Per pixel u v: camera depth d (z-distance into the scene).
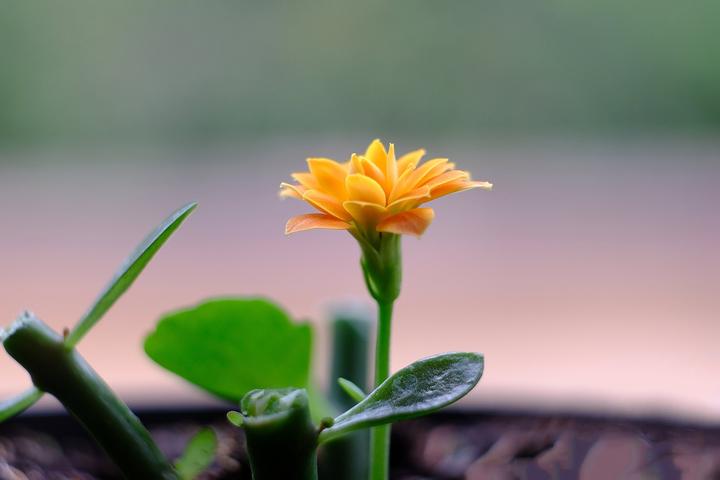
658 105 0.65
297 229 0.16
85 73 0.61
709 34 0.63
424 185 0.16
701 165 0.68
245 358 0.18
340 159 0.65
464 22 0.63
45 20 0.59
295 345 0.18
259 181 0.66
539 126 0.66
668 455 0.20
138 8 0.61
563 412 0.21
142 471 0.17
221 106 0.64
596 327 0.39
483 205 0.62
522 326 0.39
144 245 0.16
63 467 0.20
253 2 0.62
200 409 0.21
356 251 0.53
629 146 0.66
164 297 0.44
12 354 0.16
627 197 0.61
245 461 0.20
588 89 0.65
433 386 0.15
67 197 0.65
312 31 0.63
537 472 0.19
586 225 0.56
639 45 0.63
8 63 0.60
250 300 0.18
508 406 0.21
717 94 0.65
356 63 0.64
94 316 0.16
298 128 0.65
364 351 0.20
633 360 0.34
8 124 0.64
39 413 0.21
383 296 0.16
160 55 0.62
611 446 0.20
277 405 0.15
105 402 0.16
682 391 0.27
